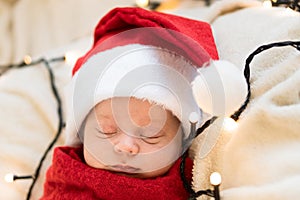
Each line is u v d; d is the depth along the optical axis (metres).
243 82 0.66
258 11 0.85
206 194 0.68
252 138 0.67
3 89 1.03
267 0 0.88
